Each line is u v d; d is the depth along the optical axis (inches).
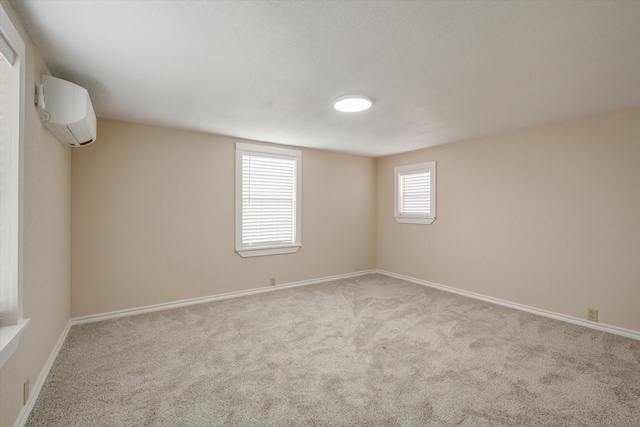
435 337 105.6
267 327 114.2
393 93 94.0
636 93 93.3
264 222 164.2
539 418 65.1
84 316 117.7
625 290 107.0
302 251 177.5
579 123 118.1
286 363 87.7
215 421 63.8
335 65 76.8
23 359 61.6
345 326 115.4
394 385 76.9
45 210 76.2
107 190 122.3
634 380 79.2
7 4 51.9
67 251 107.8
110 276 123.0
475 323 118.6
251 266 159.0
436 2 53.0
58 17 57.2
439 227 170.4
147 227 130.6
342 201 194.9
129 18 57.9
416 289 168.9
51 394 72.0
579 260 118.0
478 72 80.0
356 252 202.1
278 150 166.7
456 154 161.9
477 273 152.1
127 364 86.4
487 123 125.5
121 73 81.3
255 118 120.3
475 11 55.4
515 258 137.3
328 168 188.2
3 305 54.7
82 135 86.9
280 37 64.5
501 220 142.6
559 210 123.6
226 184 150.4
